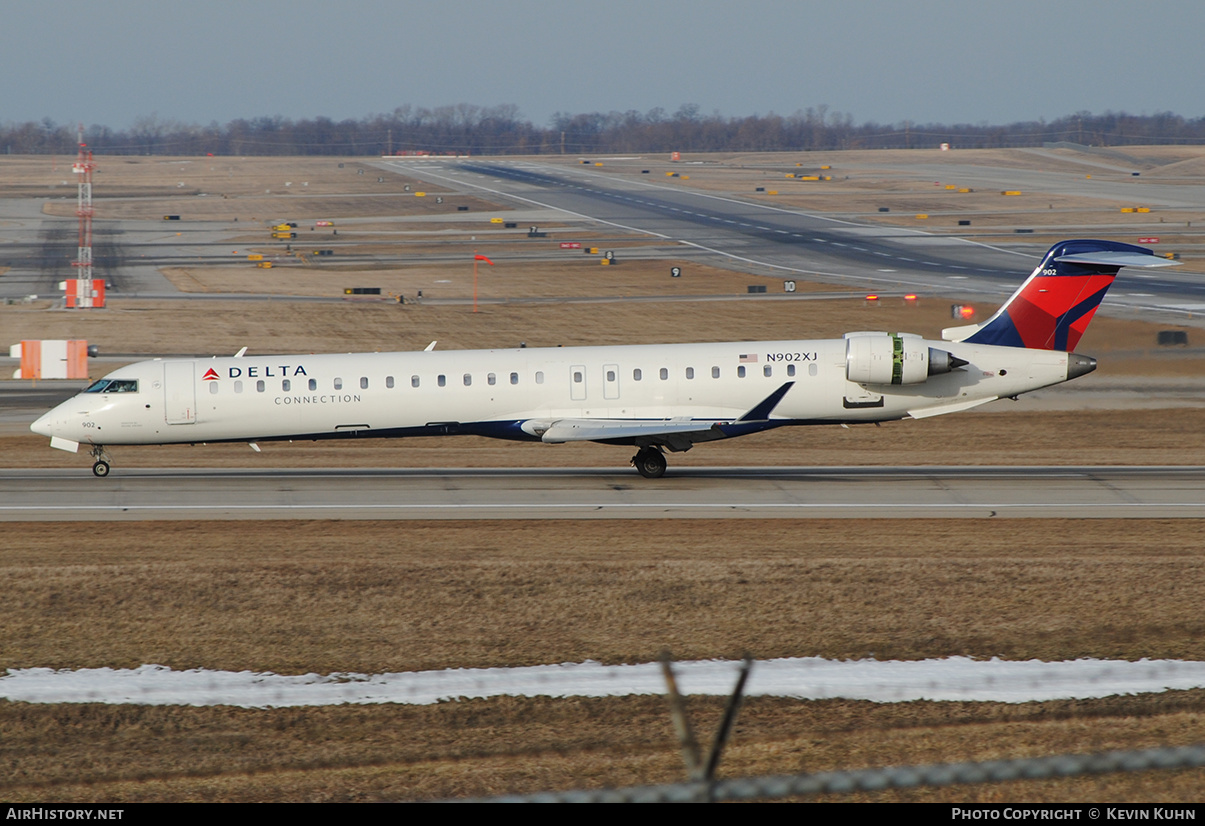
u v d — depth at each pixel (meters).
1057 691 83.69
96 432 150.25
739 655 91.44
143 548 115.31
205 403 150.62
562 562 108.62
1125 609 98.44
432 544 116.88
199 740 78.12
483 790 70.00
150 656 91.12
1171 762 35.50
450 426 151.88
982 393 154.38
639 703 82.94
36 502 137.12
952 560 108.81
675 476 155.50
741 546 116.19
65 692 84.62
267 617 97.81
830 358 152.38
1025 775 35.50
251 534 121.12
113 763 74.56
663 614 98.62
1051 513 131.38
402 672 88.69
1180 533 121.50
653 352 153.25
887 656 91.00
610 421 150.12
